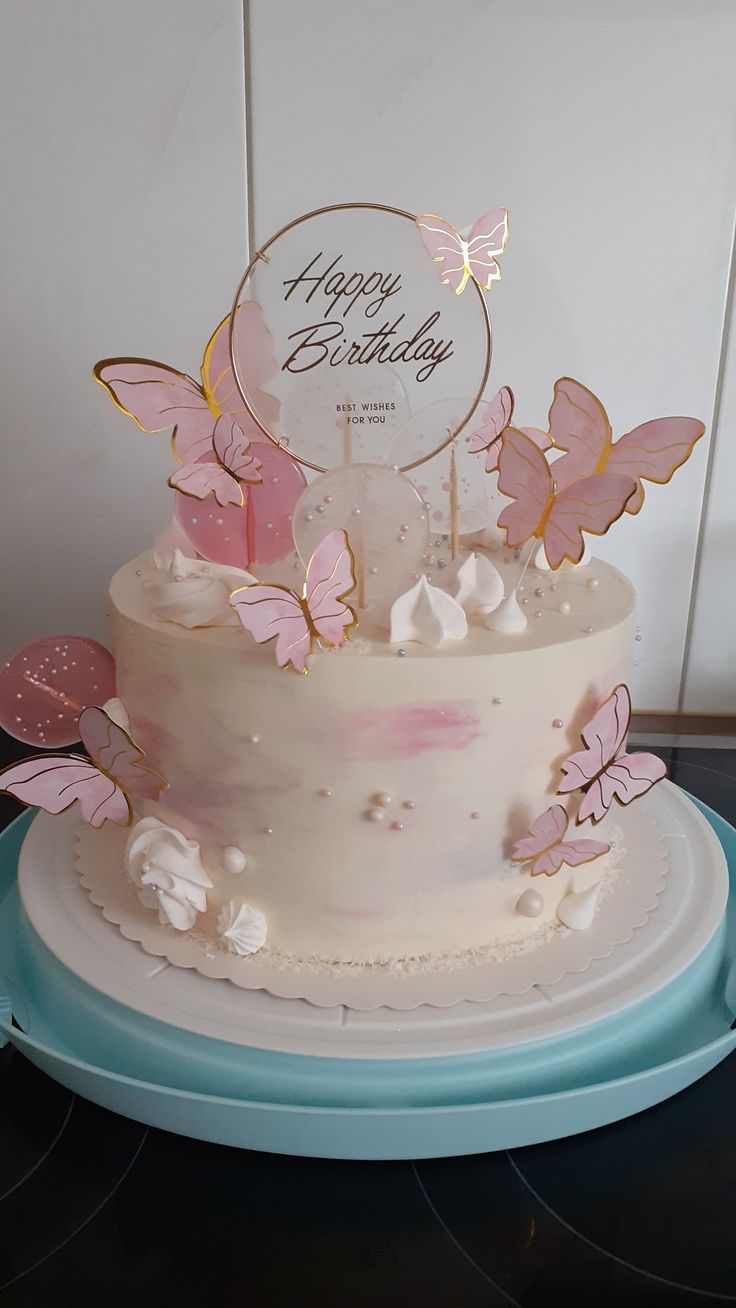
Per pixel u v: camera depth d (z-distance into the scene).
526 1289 0.26
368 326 0.39
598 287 0.51
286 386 0.39
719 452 0.54
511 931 0.34
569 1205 0.29
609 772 0.33
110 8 0.48
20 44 0.48
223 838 0.33
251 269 0.38
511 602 0.33
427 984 0.32
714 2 0.47
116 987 0.32
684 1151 0.31
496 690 0.31
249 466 0.35
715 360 0.52
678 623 0.58
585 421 0.36
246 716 0.31
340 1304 0.26
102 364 0.34
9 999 0.34
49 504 0.57
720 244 0.50
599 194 0.50
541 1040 0.30
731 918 0.40
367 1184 0.29
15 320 0.53
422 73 0.48
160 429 0.36
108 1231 0.28
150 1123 0.30
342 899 0.32
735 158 0.49
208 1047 0.30
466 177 0.50
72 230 0.51
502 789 0.32
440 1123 0.28
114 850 0.40
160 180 0.50
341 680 0.30
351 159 0.50
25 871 0.39
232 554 0.39
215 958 0.33
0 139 0.50
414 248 0.38
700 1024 0.33
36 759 0.34
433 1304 0.26
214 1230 0.28
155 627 0.33
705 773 0.54
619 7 0.47
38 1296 0.26
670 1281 0.26
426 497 0.41
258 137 0.49
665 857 0.40
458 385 0.39
